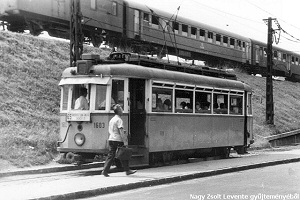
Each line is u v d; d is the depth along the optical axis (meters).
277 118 36.81
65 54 25.69
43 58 23.58
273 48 47.56
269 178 12.65
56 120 18.97
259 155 20.16
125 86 13.76
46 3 25.34
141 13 31.11
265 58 47.56
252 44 45.16
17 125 17.00
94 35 28.73
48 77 22.02
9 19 25.78
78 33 19.09
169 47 33.78
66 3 26.61
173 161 15.99
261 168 15.66
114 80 13.52
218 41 39.38
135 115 14.41
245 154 21.84
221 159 18.02
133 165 13.62
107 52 29.16
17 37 24.30
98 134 13.28
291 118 38.75
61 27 27.22
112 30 29.41
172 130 15.28
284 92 46.84
